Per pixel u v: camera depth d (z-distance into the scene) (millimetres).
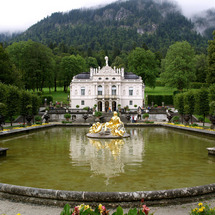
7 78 61438
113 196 8469
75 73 109562
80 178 12125
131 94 82500
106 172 13227
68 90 116250
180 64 86938
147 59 100062
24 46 91562
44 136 30562
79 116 63594
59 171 13484
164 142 25109
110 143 24344
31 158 17016
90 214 6000
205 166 14695
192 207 8242
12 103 42750
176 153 18859
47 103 85625
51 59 103125
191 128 34844
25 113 48688
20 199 8922
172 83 89125
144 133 34719
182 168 14172
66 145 22969
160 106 82500
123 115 63406
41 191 8867
